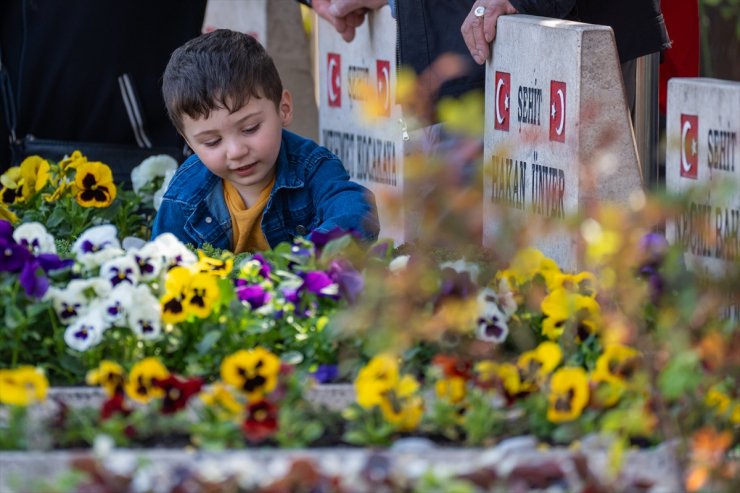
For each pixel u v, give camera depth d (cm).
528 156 936
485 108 1012
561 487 529
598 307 694
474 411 606
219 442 580
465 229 615
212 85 910
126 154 1266
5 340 700
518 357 675
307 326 719
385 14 1190
